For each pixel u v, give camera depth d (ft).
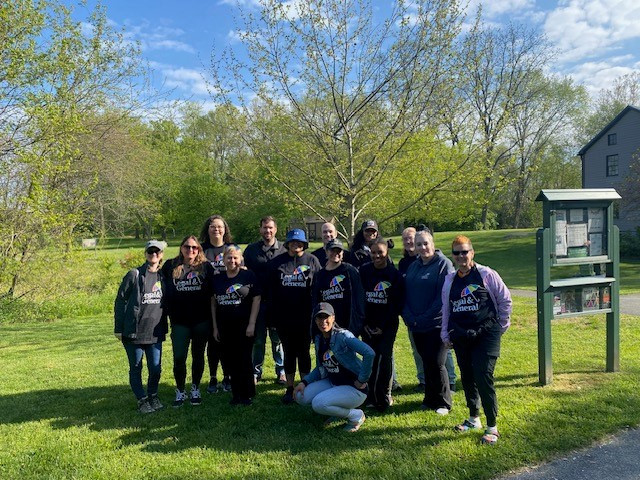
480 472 11.71
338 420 15.39
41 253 40.70
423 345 15.71
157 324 16.84
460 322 13.78
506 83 108.58
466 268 13.94
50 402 18.49
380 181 34.27
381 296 15.92
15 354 28.71
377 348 16.02
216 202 131.75
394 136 32.55
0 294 41.42
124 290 16.55
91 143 48.96
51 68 39.34
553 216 18.10
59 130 38.32
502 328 13.70
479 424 14.37
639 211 90.63
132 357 16.81
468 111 33.60
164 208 128.88
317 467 12.25
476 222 135.85
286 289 17.11
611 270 19.15
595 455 12.48
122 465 12.80
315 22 30.86
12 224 38.24
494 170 35.35
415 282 15.72
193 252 17.01
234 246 16.98
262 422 15.51
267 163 35.73
